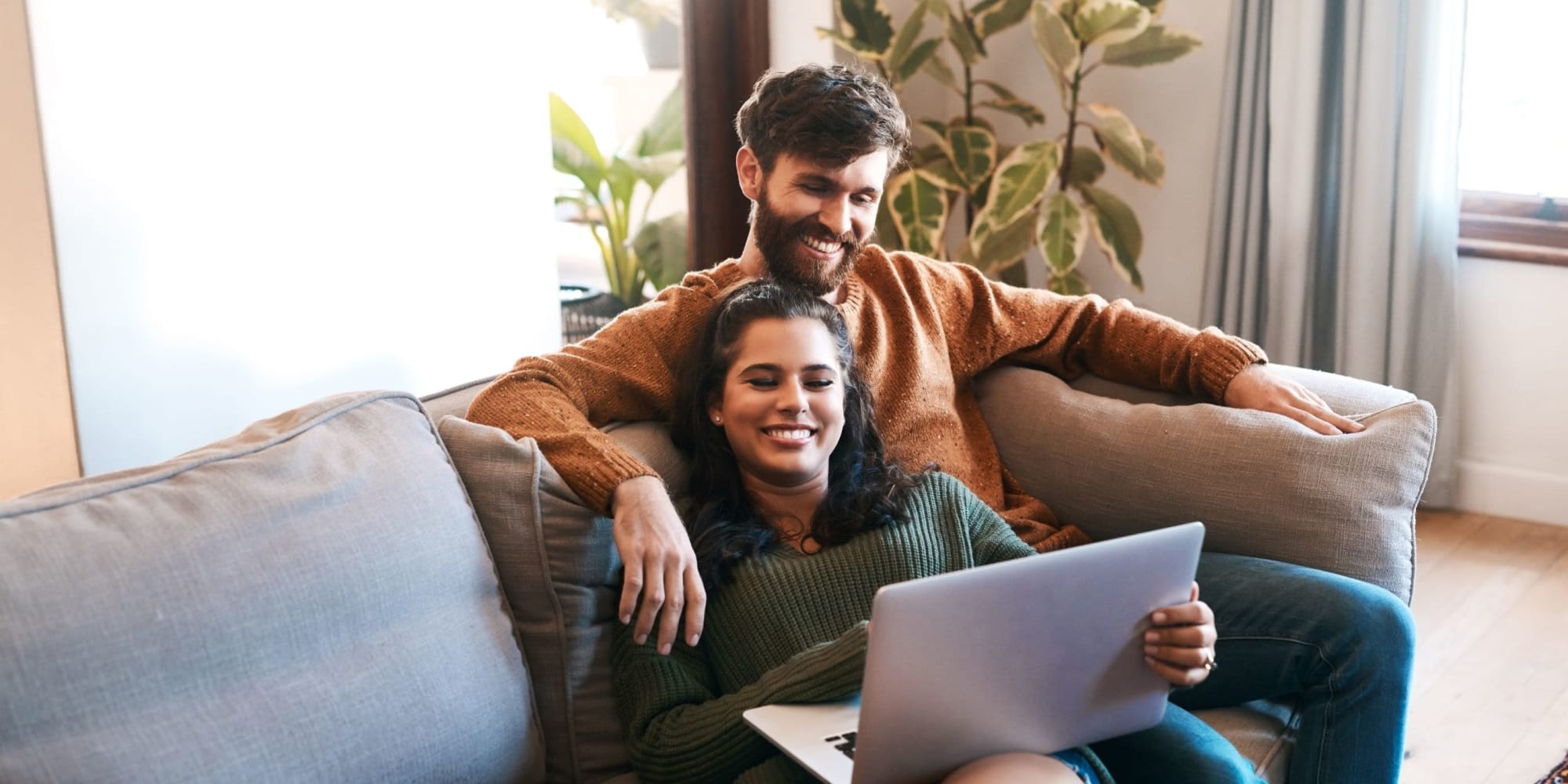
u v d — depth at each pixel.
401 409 1.32
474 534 1.29
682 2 3.08
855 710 1.26
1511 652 2.48
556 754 1.36
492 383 1.56
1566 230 2.93
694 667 1.39
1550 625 2.58
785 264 1.62
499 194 2.52
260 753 1.05
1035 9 3.04
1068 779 1.18
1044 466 1.77
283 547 1.12
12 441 1.95
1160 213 3.41
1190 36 3.00
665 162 3.13
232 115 2.02
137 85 1.89
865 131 1.55
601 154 2.99
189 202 1.98
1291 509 1.57
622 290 3.14
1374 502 1.57
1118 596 1.19
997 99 3.49
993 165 3.20
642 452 1.52
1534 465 3.09
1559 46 2.93
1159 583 1.21
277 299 2.14
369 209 2.27
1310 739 1.46
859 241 1.63
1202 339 1.78
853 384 1.57
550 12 2.80
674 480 1.55
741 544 1.43
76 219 1.84
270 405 2.16
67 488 1.11
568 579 1.34
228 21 2.00
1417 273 3.00
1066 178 3.25
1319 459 1.58
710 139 3.22
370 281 2.29
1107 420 1.73
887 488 1.52
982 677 1.14
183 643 1.04
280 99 2.09
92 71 1.83
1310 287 3.08
